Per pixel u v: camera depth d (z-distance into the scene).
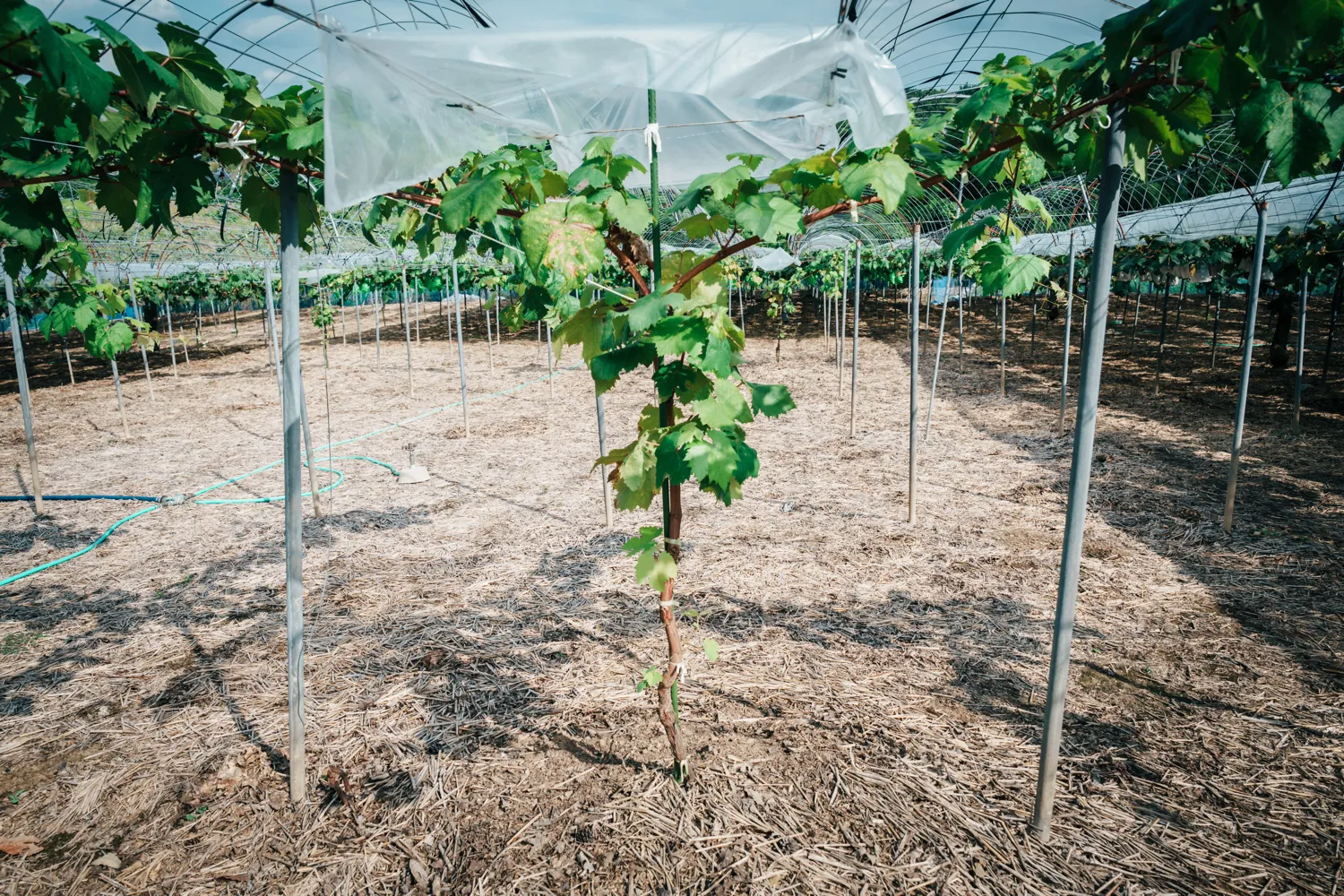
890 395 10.84
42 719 3.35
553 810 2.72
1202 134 1.90
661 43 1.76
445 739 3.15
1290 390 9.91
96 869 2.50
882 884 2.36
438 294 28.30
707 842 2.55
